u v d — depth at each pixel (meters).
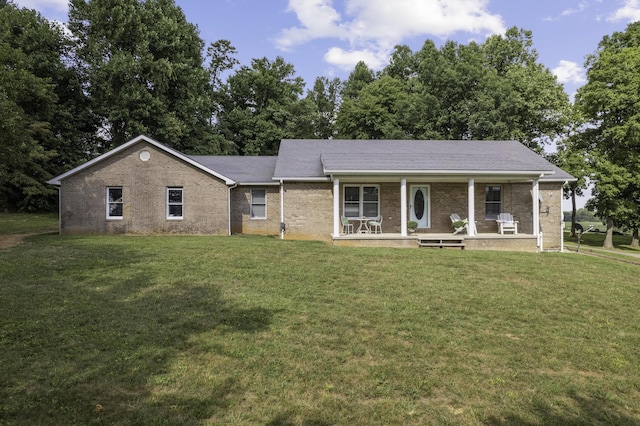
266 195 19.59
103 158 17.92
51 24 28.67
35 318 6.06
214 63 41.62
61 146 28.45
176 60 30.61
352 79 52.56
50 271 8.97
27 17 27.25
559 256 13.81
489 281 9.46
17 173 24.20
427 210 19.06
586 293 8.72
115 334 5.58
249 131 38.97
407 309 7.17
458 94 32.53
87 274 8.84
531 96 32.69
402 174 16.70
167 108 30.19
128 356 4.95
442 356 5.32
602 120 26.64
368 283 8.95
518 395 4.42
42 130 24.67
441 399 4.29
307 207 18.64
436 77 33.16
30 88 19.70
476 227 19.09
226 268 9.88
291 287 8.38
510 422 3.91
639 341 6.11
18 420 3.63
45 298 7.03
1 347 5.07
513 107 30.89
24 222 22.91
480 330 6.31
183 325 6.04
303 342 5.59
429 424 3.83
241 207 19.58
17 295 7.14
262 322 6.29
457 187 19.06
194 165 18.23
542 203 19.20
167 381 4.40
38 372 4.48
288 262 10.91
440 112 32.56
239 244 13.94
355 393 4.33
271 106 40.47
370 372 4.80
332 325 6.29
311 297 7.72
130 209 18.14
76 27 29.45
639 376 4.99
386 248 14.48
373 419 3.88
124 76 27.73
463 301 7.79
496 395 4.40
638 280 10.41
